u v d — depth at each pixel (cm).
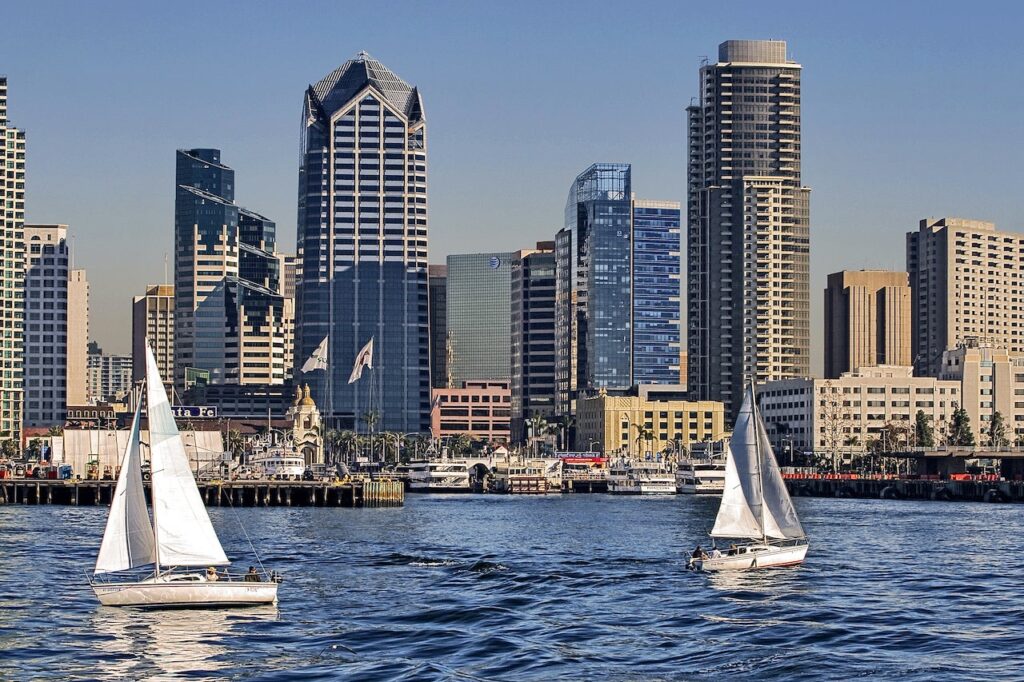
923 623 14912
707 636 14125
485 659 12975
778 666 12669
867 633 14300
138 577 17938
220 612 15288
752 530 19662
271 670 12525
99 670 12544
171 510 15025
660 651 13350
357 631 14312
